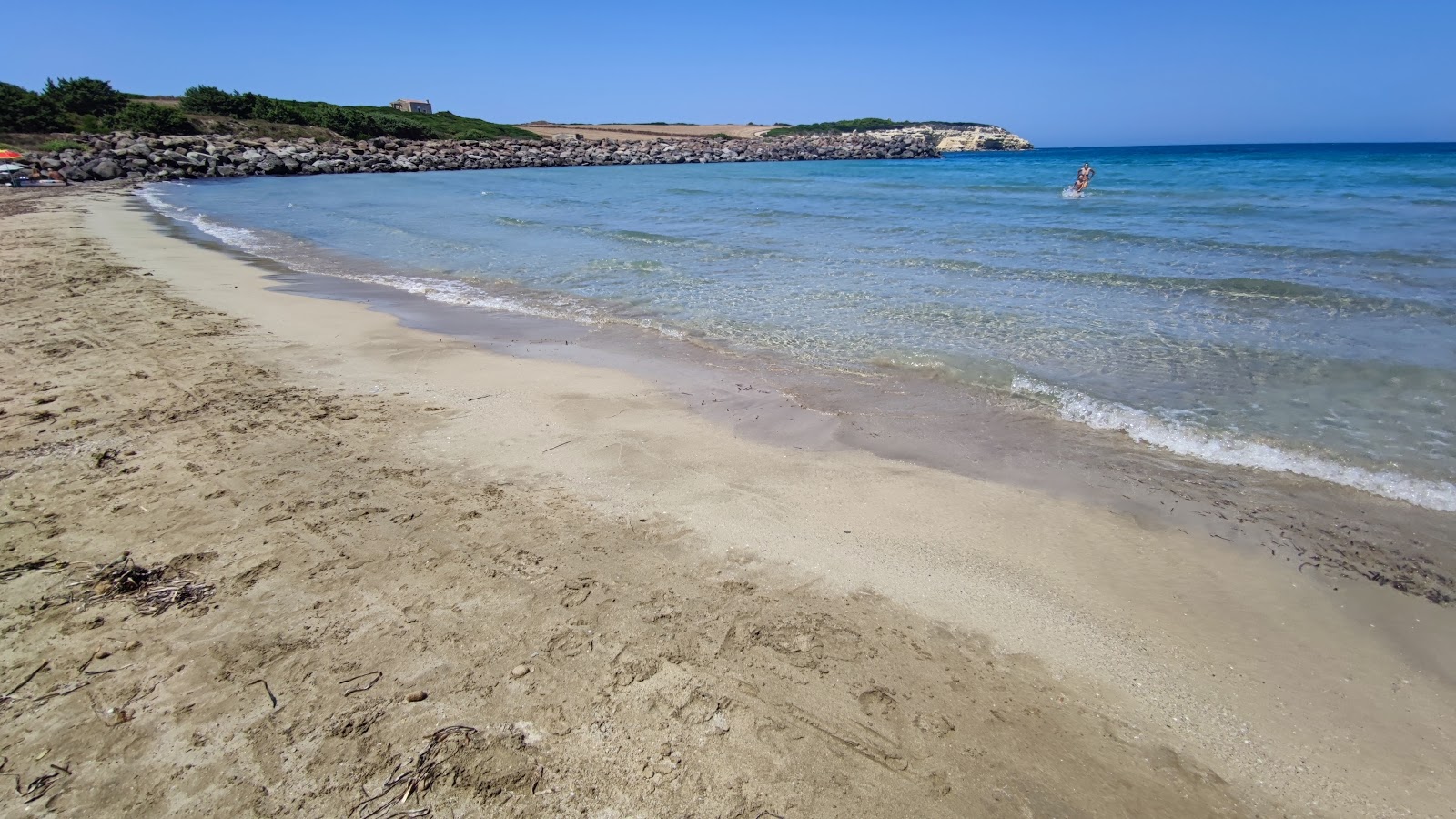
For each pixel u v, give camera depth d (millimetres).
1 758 2482
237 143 42469
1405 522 4199
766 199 25328
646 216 20094
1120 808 2412
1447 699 2900
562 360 7273
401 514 4141
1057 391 6309
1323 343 7238
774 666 2998
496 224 18312
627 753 2553
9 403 5668
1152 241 13602
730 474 4781
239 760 2486
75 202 22578
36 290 9617
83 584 3412
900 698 2850
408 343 7773
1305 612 3430
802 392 6414
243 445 5027
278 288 10578
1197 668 3068
